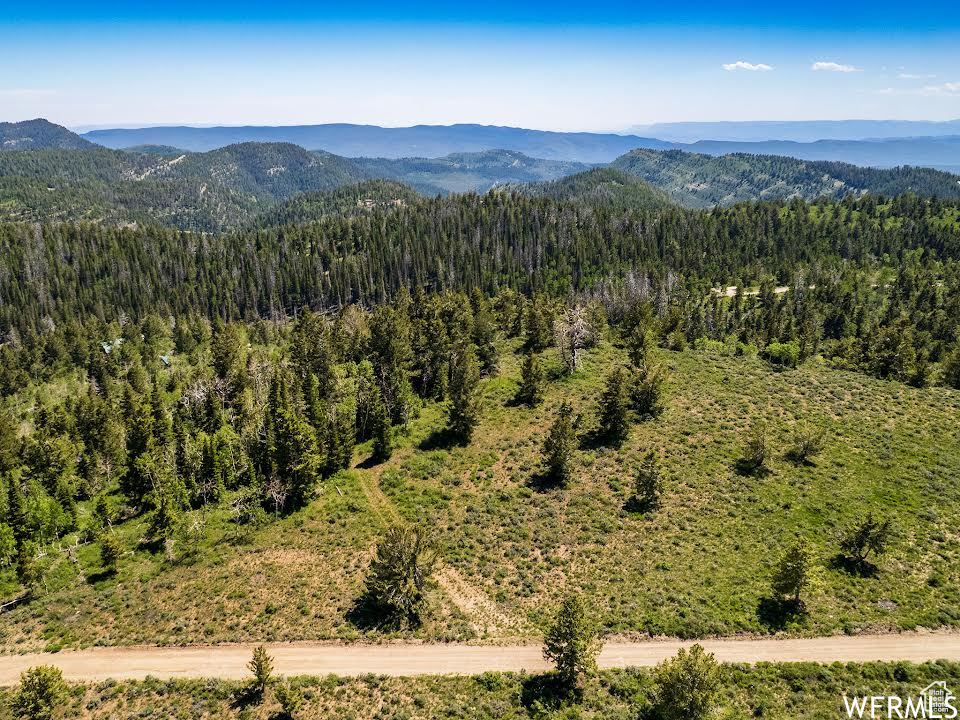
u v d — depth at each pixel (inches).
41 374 5915.4
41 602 2148.1
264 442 3021.7
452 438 3152.1
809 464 2581.2
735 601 1844.2
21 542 2524.6
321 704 1560.0
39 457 3302.2
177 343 6446.9
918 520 2164.1
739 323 6599.4
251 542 2422.5
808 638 1690.5
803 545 1768.0
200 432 3412.9
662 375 3228.3
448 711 1508.4
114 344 6353.3
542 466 2748.5
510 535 2268.7
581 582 1987.0
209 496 2942.9
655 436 2901.1
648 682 1556.3
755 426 2940.5
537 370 3412.9
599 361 3986.2
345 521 2495.1
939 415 3009.4
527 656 1704.0
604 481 2586.1
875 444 2719.0
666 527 2240.4
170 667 1740.9
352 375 4052.7
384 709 1526.8
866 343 4571.9
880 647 1643.7
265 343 6437.0
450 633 1801.2
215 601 2047.2
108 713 1571.1
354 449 3255.4
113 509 2989.7
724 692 1491.1
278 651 1771.7
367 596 1989.4
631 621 1786.4
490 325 4424.2
